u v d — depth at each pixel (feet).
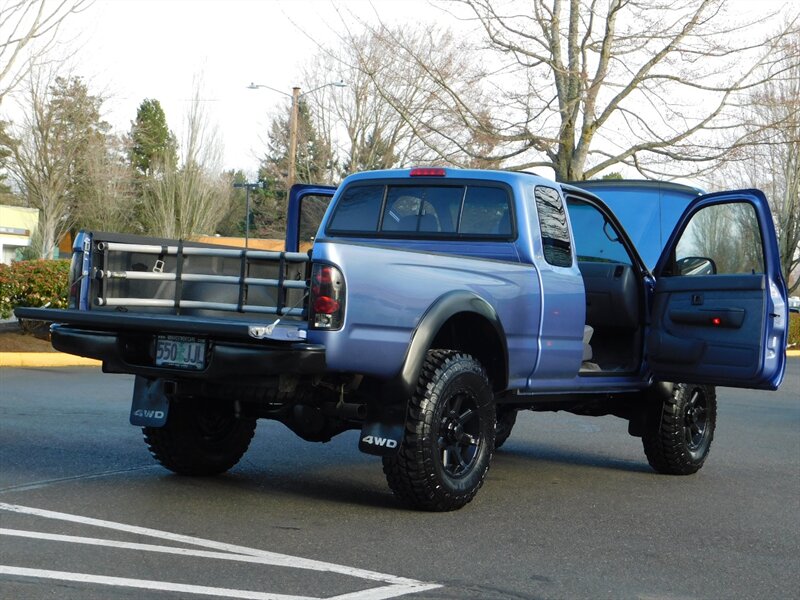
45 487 20.86
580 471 26.99
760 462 29.84
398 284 19.03
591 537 18.92
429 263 19.85
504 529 19.16
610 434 34.81
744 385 23.98
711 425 27.73
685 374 24.84
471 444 20.61
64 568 14.83
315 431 20.89
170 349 19.11
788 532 20.16
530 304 22.07
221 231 248.93
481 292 20.90
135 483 21.74
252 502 20.35
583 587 15.44
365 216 24.54
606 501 22.68
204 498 20.52
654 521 20.71
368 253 18.70
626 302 25.57
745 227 24.53
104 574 14.62
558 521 20.21
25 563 15.01
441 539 17.98
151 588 14.03
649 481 25.81
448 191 23.56
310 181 111.14
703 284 24.45
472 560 16.67
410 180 24.11
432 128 56.59
